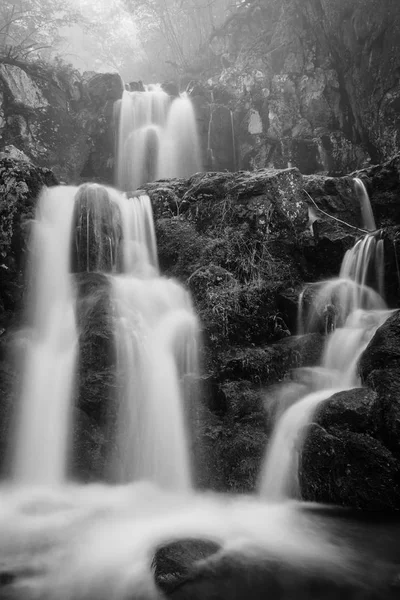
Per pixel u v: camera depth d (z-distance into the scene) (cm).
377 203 1029
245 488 605
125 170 1639
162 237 981
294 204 959
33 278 873
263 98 1780
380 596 395
